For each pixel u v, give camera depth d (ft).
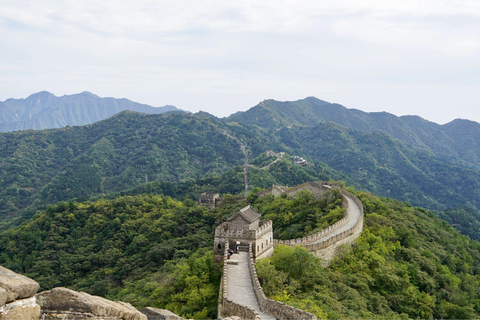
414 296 213.87
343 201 365.40
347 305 171.22
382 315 178.50
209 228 472.85
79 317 46.62
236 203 552.41
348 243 252.83
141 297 249.14
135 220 548.31
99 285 391.04
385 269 224.53
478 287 288.10
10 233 551.59
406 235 307.17
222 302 134.51
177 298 195.11
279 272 176.24
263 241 216.95
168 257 405.59
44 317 46.34
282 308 114.01
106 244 498.69
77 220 572.51
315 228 296.30
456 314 222.69
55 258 483.10
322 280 184.03
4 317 39.27
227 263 184.55
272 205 430.61
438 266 276.21
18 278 42.70
